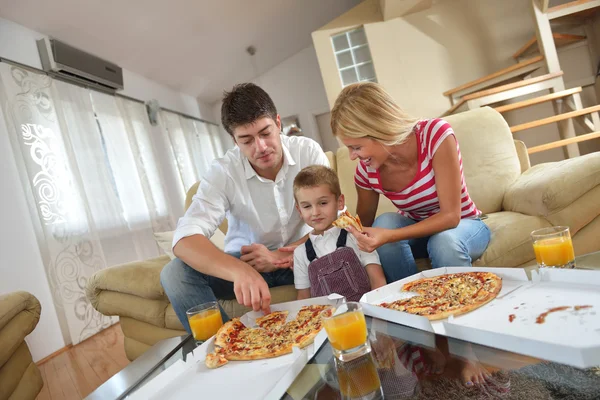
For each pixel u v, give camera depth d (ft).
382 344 2.44
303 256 4.64
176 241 4.52
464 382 1.81
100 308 6.40
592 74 13.50
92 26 12.18
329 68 14.52
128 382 2.83
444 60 13.98
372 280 4.22
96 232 11.22
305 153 5.61
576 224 4.89
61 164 10.76
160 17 13.56
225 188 5.40
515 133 13.87
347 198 6.74
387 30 14.12
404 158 4.67
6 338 5.70
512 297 2.44
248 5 15.76
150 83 17.28
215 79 20.70
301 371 2.33
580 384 1.58
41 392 7.00
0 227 9.04
